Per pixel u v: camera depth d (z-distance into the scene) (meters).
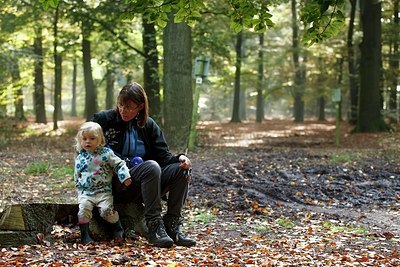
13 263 4.44
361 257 5.28
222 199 8.91
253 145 21.11
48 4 5.17
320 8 5.14
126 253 4.92
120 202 5.61
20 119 34.38
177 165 5.36
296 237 6.35
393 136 22.84
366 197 9.86
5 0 20.80
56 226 5.67
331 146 20.70
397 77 30.91
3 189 8.97
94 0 20.39
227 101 70.94
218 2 18.64
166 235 5.25
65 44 26.92
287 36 46.28
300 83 43.28
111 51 23.45
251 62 42.66
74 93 53.53
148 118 5.53
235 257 5.01
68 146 18.94
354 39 32.09
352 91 33.97
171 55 17.17
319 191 10.18
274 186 10.29
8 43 22.39
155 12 5.54
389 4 29.88
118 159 5.19
